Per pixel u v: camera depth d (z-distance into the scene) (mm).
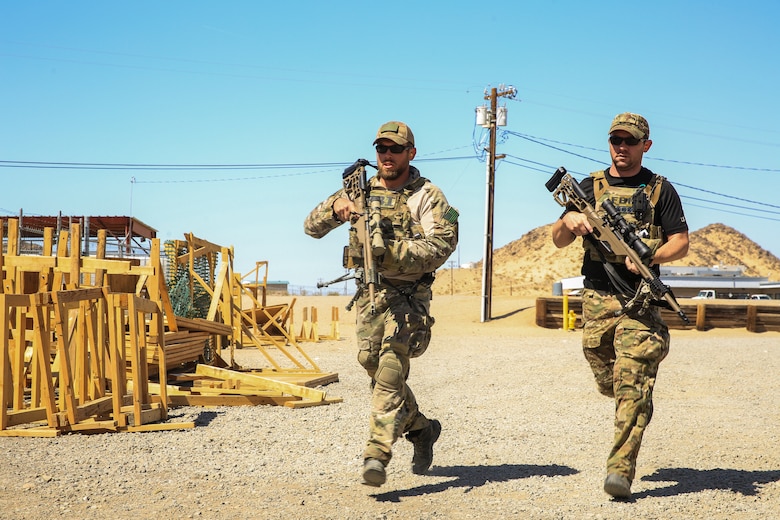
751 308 25859
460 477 5500
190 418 7676
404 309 5008
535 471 5703
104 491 4957
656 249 5180
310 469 5684
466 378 11766
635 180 5352
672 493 5094
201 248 12375
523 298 40906
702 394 10148
